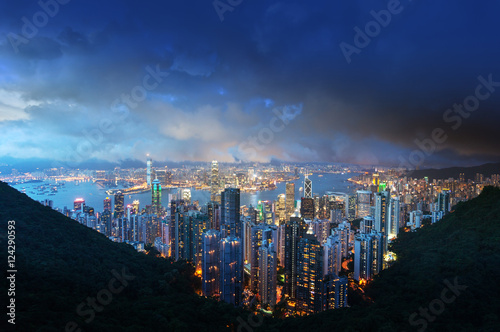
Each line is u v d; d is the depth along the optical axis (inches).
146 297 4271.7
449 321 3991.1
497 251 5344.5
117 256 5418.3
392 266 6688.0
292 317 4768.7
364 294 5905.5
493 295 4409.5
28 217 5009.8
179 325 3422.7
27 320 2731.3
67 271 4020.7
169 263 6200.8
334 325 4008.4
